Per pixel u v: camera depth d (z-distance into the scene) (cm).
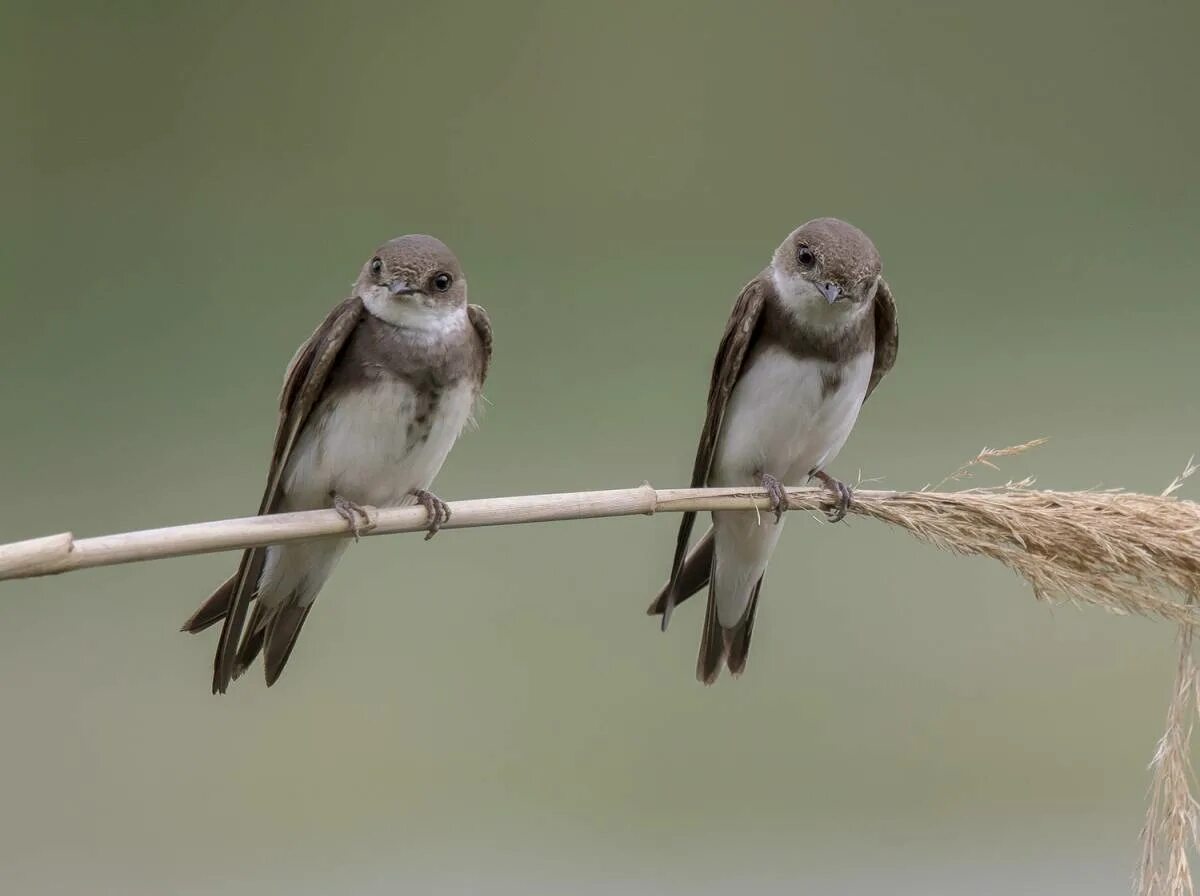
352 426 771
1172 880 616
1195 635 661
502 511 696
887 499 731
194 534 599
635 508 717
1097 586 682
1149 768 648
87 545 561
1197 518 679
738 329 841
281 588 775
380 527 681
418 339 772
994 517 698
